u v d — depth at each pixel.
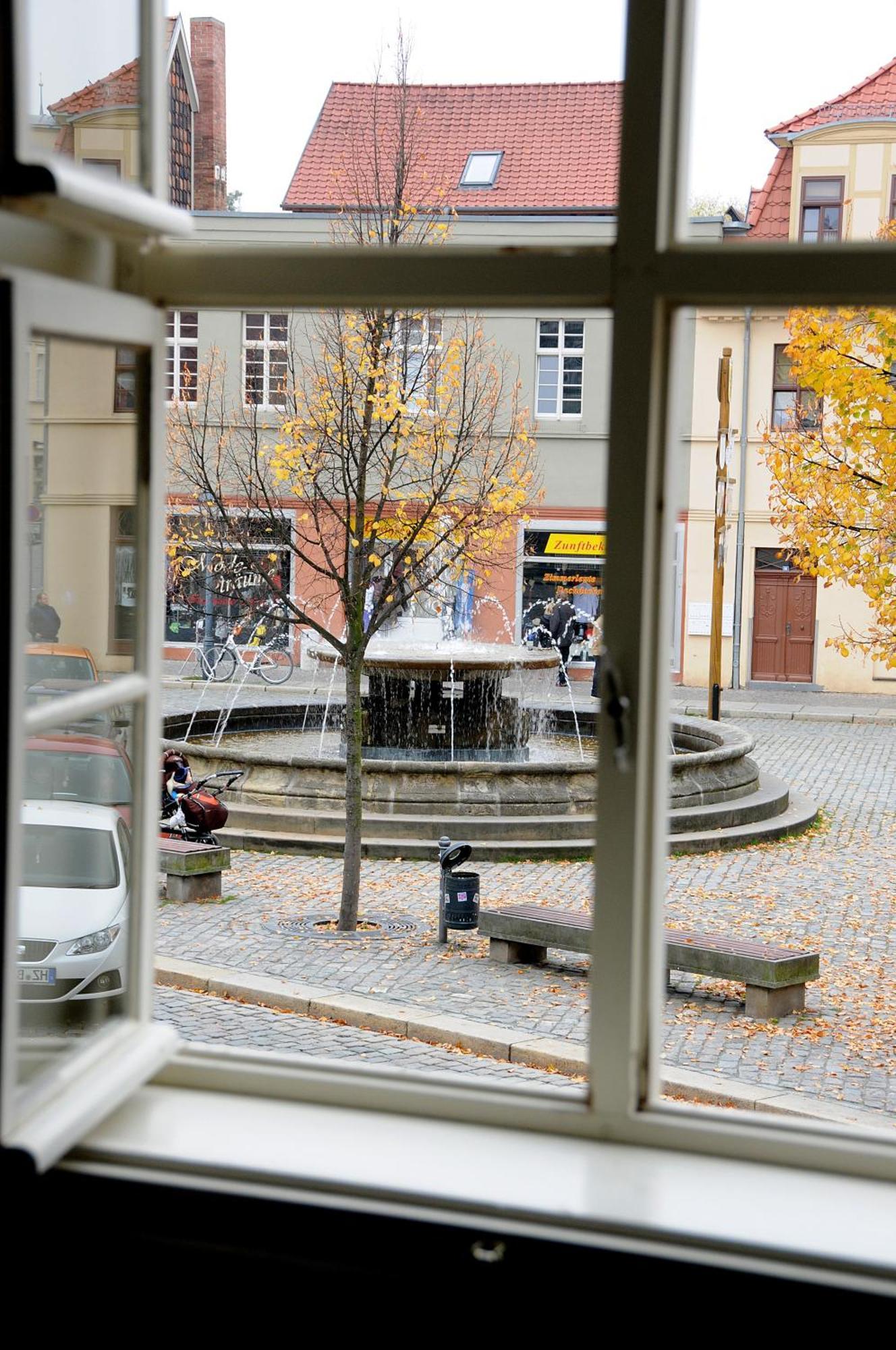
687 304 2.42
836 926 12.81
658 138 2.38
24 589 2.21
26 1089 2.36
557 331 33.91
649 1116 2.53
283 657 31.06
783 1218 2.27
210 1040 9.19
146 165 2.65
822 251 2.32
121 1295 2.42
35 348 2.45
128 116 2.66
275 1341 2.36
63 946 3.31
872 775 21.55
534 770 15.96
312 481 14.90
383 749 18.47
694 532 34.06
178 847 13.34
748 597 33.88
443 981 10.73
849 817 18.17
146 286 2.61
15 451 2.15
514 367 33.84
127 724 2.74
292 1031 9.54
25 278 2.16
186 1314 2.40
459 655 18.28
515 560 32.47
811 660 33.91
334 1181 2.37
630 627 2.44
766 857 15.77
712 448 33.53
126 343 2.53
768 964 9.89
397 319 14.89
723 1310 2.18
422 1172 2.40
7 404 2.15
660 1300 2.20
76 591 2.67
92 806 3.21
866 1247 2.19
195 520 19.66
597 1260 2.22
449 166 34.56
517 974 11.01
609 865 2.49
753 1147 2.46
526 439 22.53
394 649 18.81
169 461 21.03
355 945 11.76
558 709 22.42
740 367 33.25
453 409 20.58
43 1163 2.25
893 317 12.28
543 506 34.28
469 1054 9.17
